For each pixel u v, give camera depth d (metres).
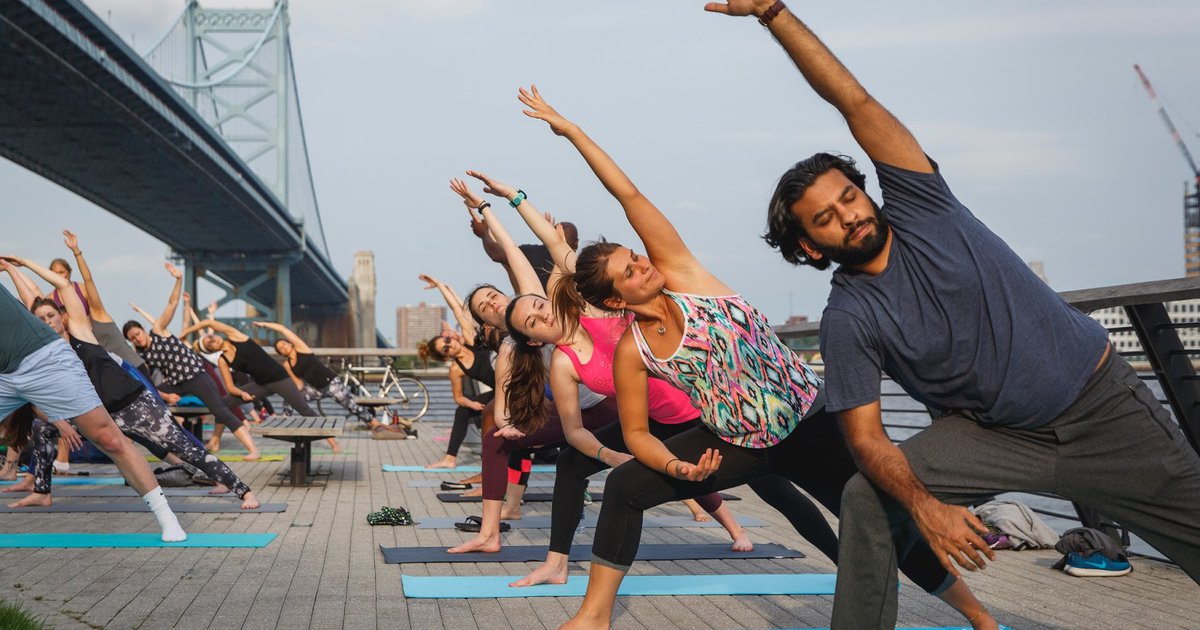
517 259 4.20
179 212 57.31
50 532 4.91
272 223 59.44
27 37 30.02
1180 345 4.18
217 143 48.28
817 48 2.15
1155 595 3.70
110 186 51.38
